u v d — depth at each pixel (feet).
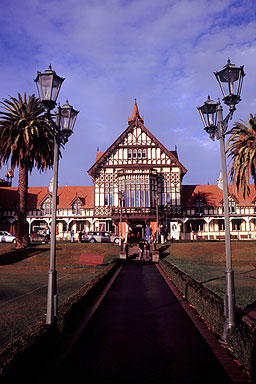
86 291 33.63
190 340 23.09
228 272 22.97
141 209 134.62
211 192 157.58
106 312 31.40
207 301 26.84
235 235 150.20
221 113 26.21
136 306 33.91
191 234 151.12
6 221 161.58
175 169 144.15
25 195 92.89
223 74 24.57
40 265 78.59
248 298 35.24
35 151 88.48
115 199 144.36
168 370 18.08
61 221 156.76
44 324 21.99
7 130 87.35
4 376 13.67
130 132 147.13
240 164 93.76
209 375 17.40
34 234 153.99
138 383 16.52
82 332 24.63
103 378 17.08
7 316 29.84
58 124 27.17
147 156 145.18
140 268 70.18
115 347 21.76
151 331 25.27
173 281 48.73
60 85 24.99
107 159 146.41
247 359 17.47
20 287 46.57
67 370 18.11
